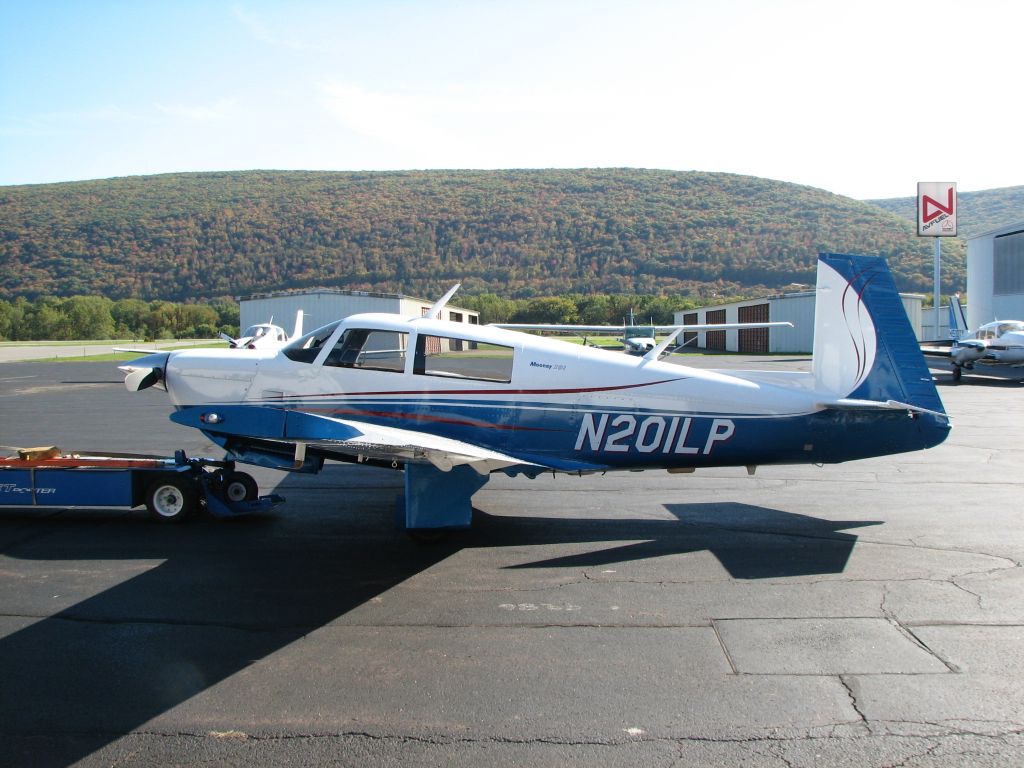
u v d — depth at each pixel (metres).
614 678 3.63
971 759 2.96
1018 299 35.88
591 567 5.37
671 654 3.90
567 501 7.51
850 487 8.26
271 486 8.12
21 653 3.88
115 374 26.98
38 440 11.47
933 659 3.86
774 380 6.48
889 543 6.00
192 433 12.23
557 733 3.13
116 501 6.45
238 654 3.88
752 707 3.36
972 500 7.61
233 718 3.24
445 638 4.09
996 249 37.41
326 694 3.46
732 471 9.20
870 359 6.34
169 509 6.54
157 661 3.79
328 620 4.35
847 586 4.96
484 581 5.05
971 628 4.25
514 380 6.24
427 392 6.29
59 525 6.43
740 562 5.50
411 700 3.40
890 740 3.10
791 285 117.81
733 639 4.09
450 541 6.02
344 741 3.06
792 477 8.83
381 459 6.55
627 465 6.35
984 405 16.77
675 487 8.23
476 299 91.44
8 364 34.19
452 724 3.20
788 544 5.98
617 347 40.62
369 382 6.38
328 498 7.54
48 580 5.01
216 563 5.41
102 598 4.68
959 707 3.37
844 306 6.35
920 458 10.16
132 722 3.20
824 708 3.35
